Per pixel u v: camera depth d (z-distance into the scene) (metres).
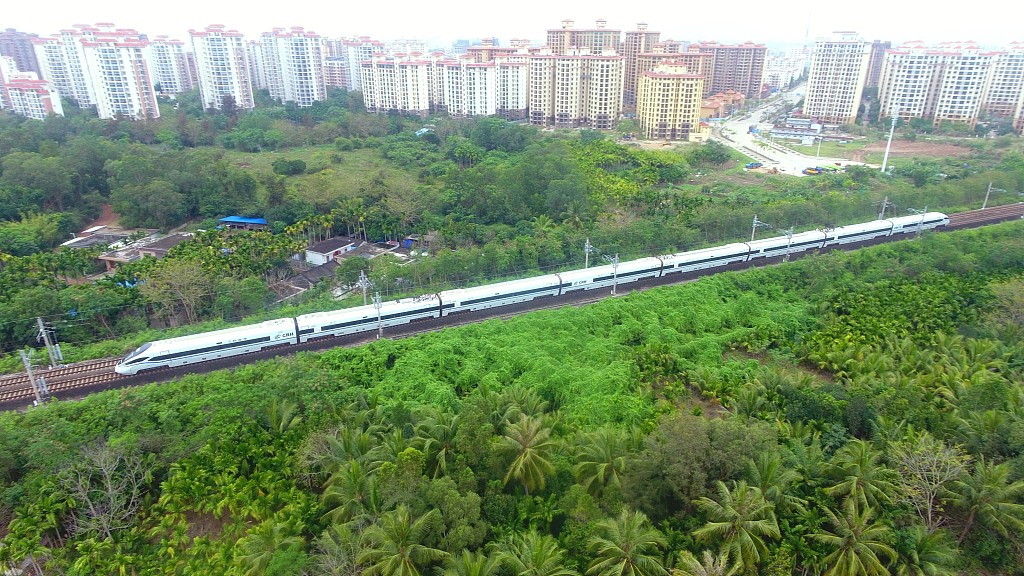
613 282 92.19
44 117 197.62
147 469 49.50
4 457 47.91
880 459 48.50
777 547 40.09
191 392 59.47
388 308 78.69
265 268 94.38
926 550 40.62
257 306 85.75
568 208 119.56
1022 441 47.12
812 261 92.69
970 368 63.88
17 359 70.62
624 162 170.62
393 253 110.88
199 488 47.75
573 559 40.44
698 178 168.38
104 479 47.44
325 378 57.97
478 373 65.12
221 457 50.25
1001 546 42.53
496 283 87.69
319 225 117.38
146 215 126.06
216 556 42.56
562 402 61.25
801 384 60.22
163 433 52.56
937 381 62.09
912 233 118.38
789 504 42.88
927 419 53.12
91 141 147.62
